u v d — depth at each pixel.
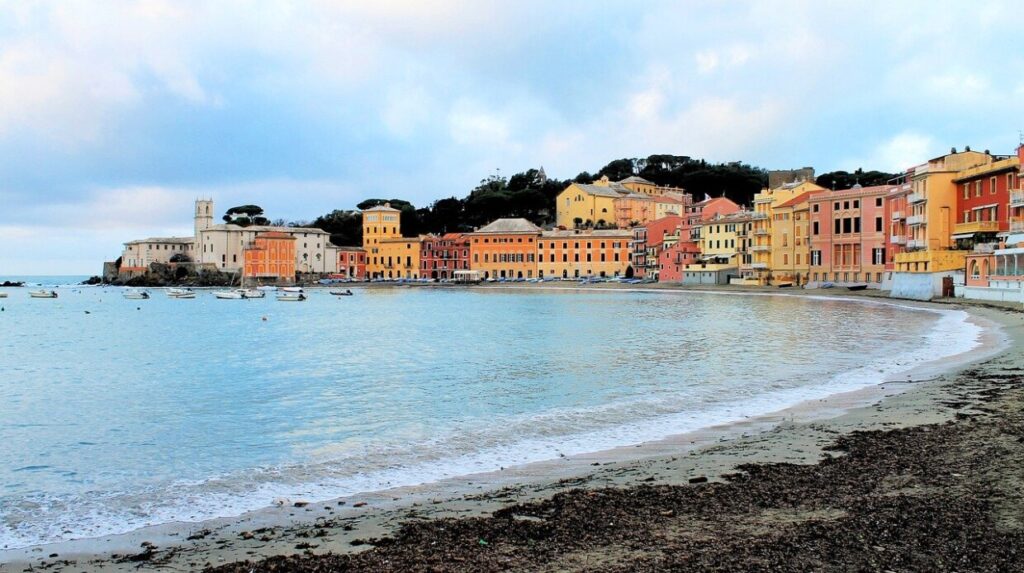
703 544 14.42
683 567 13.30
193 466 24.52
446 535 15.59
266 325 98.12
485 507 17.84
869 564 13.12
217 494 20.86
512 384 41.28
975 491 17.06
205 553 15.44
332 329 88.06
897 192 131.00
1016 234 90.00
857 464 20.14
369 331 83.38
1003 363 40.12
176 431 30.70
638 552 14.15
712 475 19.73
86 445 28.33
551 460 23.22
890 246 137.12
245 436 29.38
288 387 42.19
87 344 74.25
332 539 15.84
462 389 39.88
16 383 46.34
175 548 15.98
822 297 132.38
